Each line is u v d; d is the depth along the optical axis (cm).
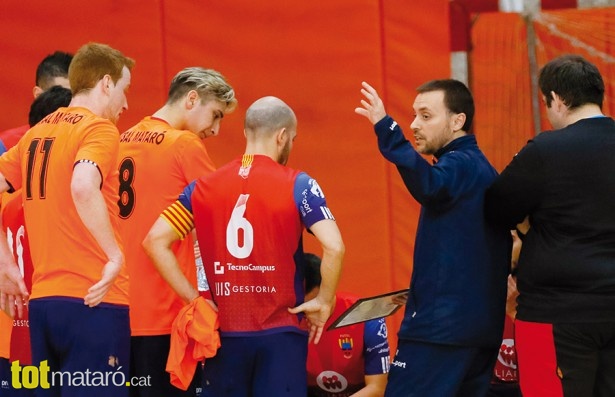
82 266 1421
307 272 1587
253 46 2353
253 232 1395
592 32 2238
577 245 1339
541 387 1520
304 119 2345
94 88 1484
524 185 1357
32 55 2392
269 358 1399
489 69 2275
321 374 1692
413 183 1355
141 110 2373
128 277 1541
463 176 1391
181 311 1439
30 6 2389
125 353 1474
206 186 1429
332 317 1669
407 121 2303
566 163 1347
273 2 2345
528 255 1381
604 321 1316
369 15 2311
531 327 1527
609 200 1341
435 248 1401
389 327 2328
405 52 2298
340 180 2342
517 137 2275
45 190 1434
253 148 1448
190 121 1673
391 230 2330
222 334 1416
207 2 2358
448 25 2278
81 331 1418
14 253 1641
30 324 1453
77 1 2378
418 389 1405
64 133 1436
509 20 2266
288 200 1395
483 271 1402
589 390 1350
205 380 1444
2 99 2402
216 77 1688
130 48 2372
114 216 1463
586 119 1377
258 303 1403
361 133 2331
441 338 1385
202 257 1430
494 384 1758
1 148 1792
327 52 2333
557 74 1395
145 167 1617
